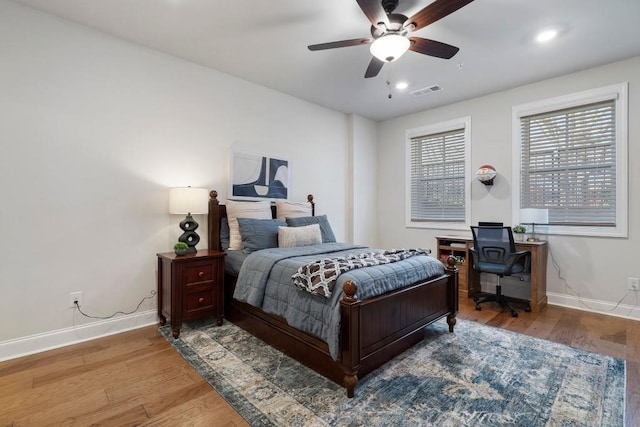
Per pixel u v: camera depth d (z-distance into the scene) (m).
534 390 1.88
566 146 3.54
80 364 2.19
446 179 4.56
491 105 4.04
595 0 2.21
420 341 2.60
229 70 3.40
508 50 2.93
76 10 2.38
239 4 2.30
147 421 1.61
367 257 2.47
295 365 2.19
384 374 2.07
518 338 2.66
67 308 2.52
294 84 3.77
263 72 3.44
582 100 3.36
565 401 1.78
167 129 3.05
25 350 2.33
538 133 3.73
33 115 2.37
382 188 5.27
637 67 3.07
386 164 5.22
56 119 2.46
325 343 2.01
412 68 3.30
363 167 5.06
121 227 2.79
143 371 2.10
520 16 2.40
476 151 4.19
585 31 2.61
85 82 2.59
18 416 1.64
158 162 3.00
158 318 2.98
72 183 2.54
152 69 2.95
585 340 2.61
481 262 3.57
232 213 3.32
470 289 3.95
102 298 2.69
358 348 1.86
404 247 5.00
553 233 3.61
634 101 3.10
